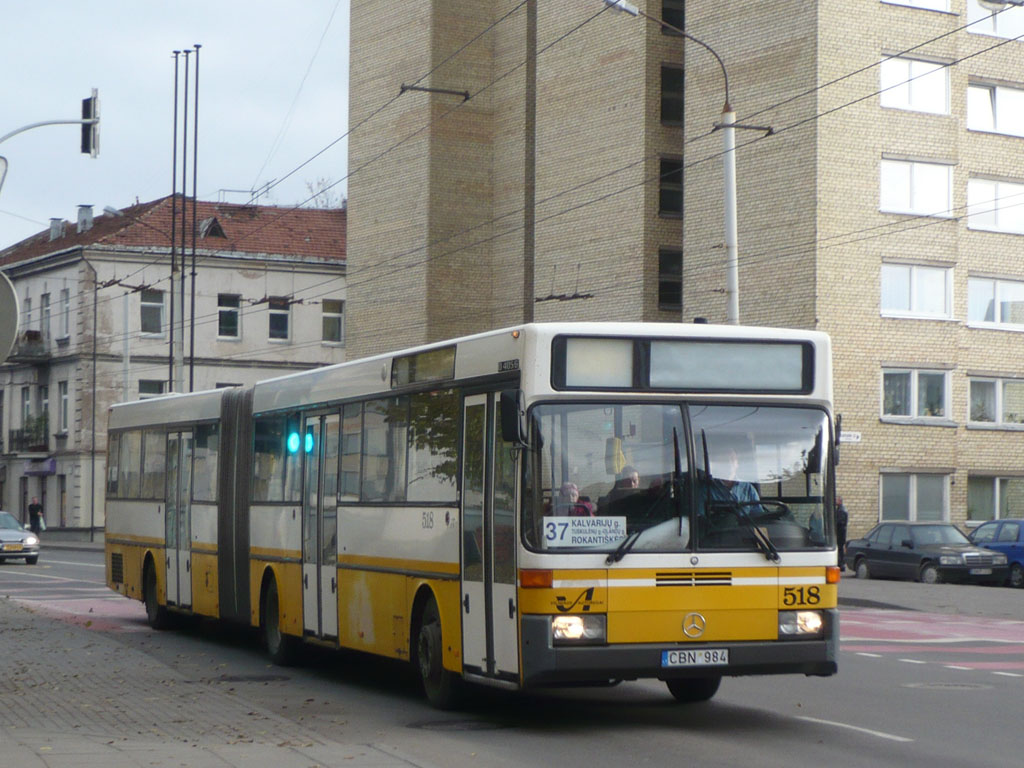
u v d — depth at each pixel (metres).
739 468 11.17
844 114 38.00
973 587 31.27
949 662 16.64
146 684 14.26
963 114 39.75
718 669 10.87
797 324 37.97
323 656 16.75
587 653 10.62
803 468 11.32
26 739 10.40
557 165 47.78
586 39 46.62
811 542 11.23
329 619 14.78
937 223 39.25
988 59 40.19
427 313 50.97
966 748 10.45
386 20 53.25
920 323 39.00
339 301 69.81
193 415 19.69
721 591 10.95
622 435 11.02
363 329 54.47
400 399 13.29
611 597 10.75
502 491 11.20
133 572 22.17
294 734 10.90
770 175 38.75
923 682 14.59
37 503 65.19
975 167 40.00
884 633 20.95
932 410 39.41
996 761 9.90
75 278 66.00
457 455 12.02
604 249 45.69
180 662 16.92
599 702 13.05
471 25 51.84
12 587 32.25
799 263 37.94
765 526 11.13
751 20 39.28
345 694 13.90
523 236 50.44
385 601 13.39
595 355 11.05
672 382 11.16
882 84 38.56
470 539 11.73
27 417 69.94
